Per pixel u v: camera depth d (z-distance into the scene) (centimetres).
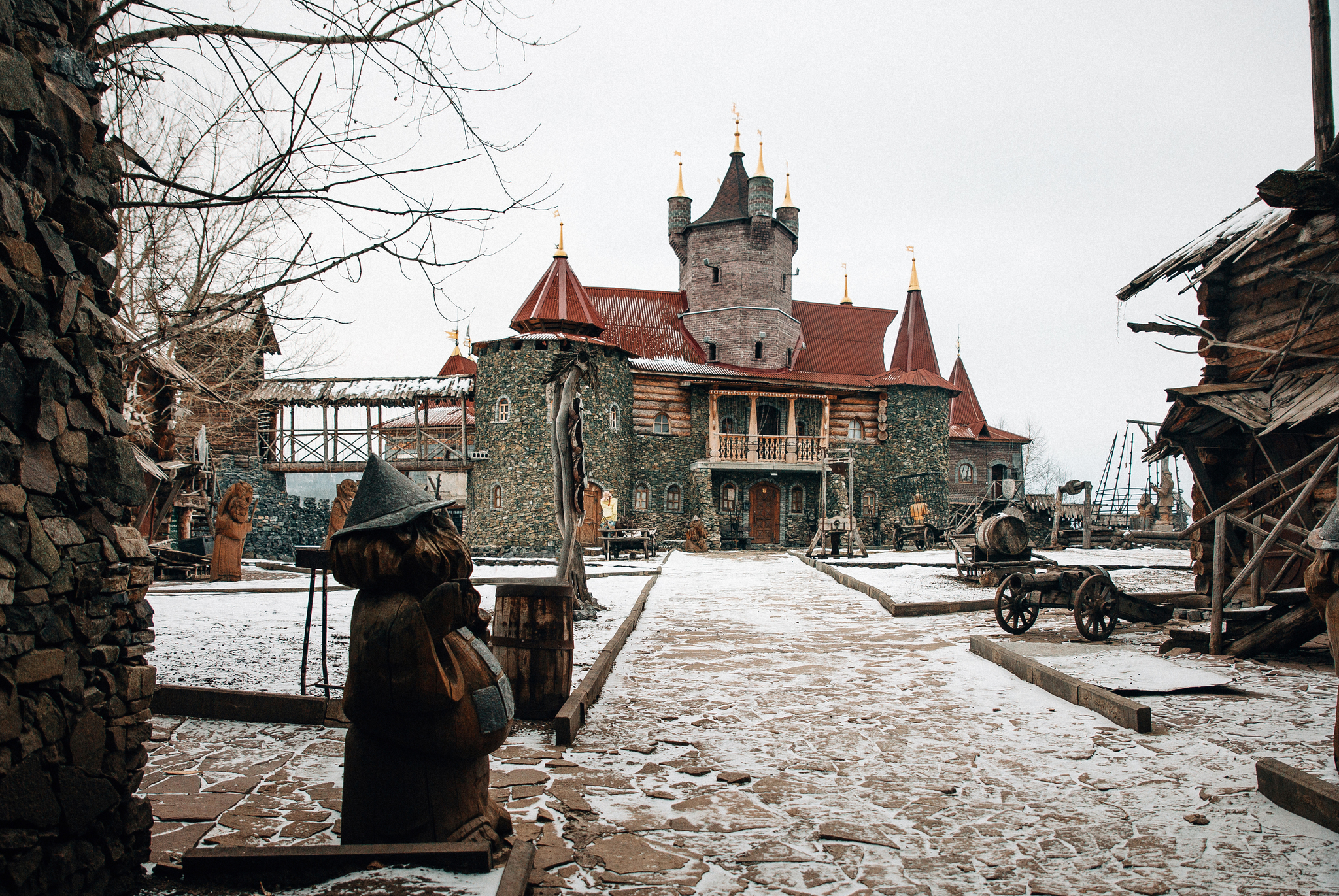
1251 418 1038
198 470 1728
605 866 376
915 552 3123
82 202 334
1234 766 519
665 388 3991
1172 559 2452
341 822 418
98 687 325
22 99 297
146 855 347
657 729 606
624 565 2425
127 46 425
